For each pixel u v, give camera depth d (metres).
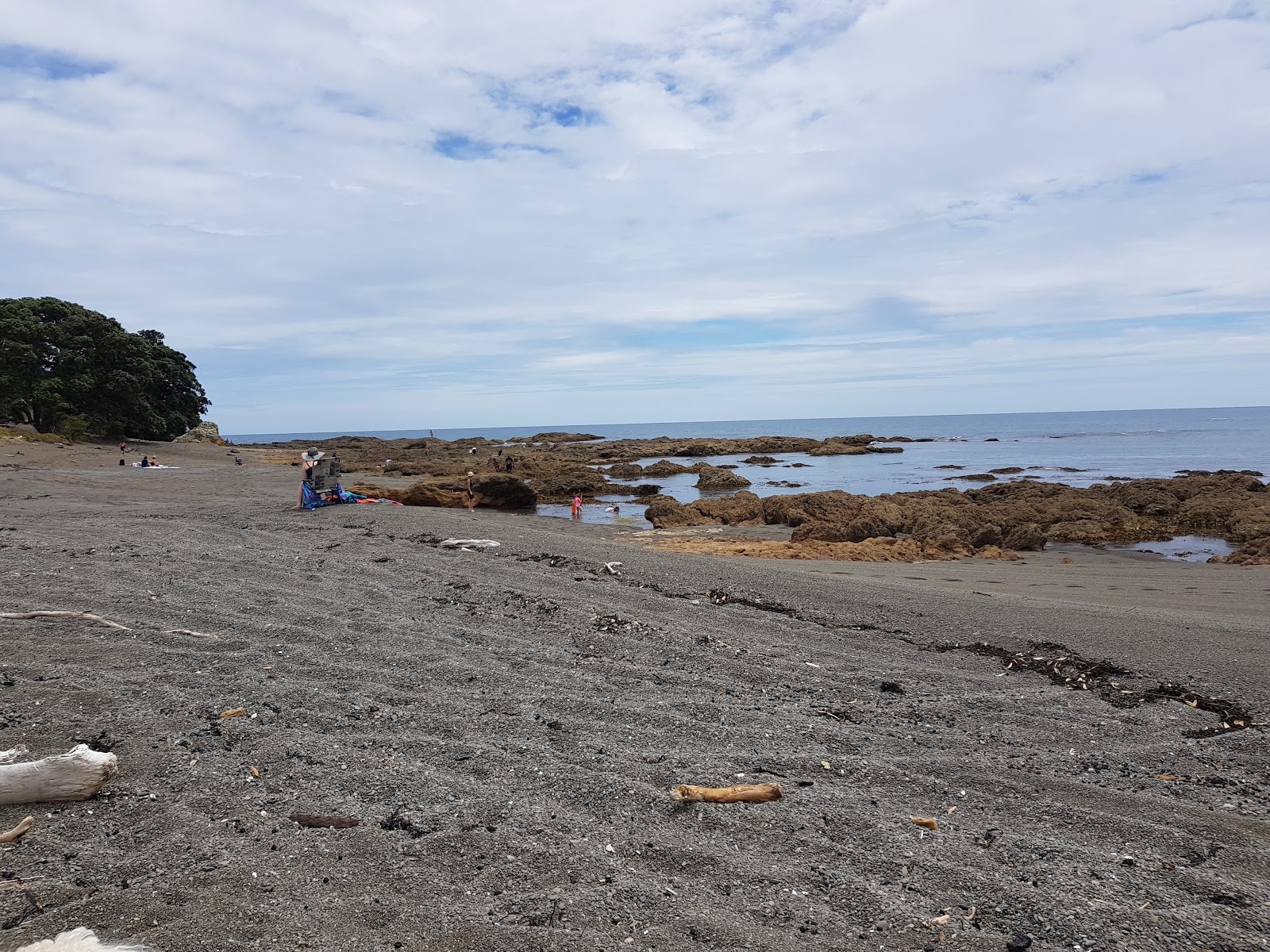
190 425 65.38
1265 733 5.42
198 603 8.41
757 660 7.09
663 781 4.47
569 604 8.87
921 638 8.16
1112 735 5.41
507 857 3.60
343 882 3.37
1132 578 14.73
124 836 3.73
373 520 15.66
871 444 80.44
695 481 45.00
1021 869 3.57
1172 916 3.18
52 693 5.50
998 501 29.73
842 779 4.58
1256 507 23.84
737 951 2.94
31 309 49.88
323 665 6.49
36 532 13.28
